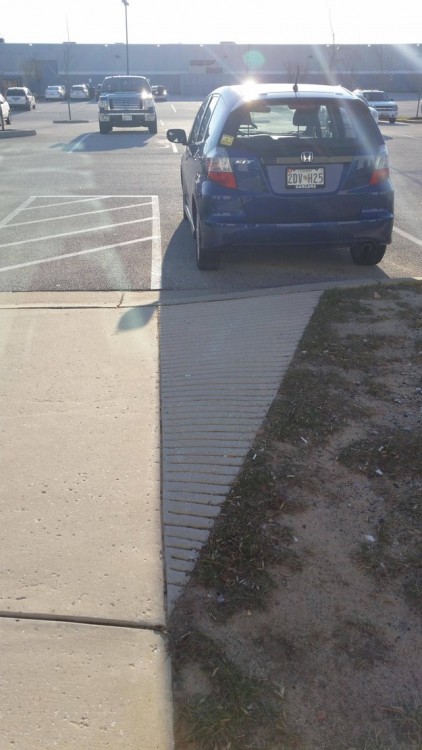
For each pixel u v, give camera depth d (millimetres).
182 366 4531
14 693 2221
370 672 2270
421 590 2590
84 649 2385
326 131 6133
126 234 8562
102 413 3953
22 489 3268
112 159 16797
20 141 22172
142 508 3109
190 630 2447
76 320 5434
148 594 2619
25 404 4074
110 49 72500
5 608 2564
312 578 2664
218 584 2650
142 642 2406
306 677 2256
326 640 2393
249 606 2541
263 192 5941
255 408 3904
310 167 5922
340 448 3504
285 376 4273
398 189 11719
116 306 5754
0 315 5562
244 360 4555
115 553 2838
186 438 3654
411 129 28750
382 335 4887
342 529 2928
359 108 6160
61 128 28875
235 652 2354
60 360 4668
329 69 60031
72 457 3521
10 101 46750
